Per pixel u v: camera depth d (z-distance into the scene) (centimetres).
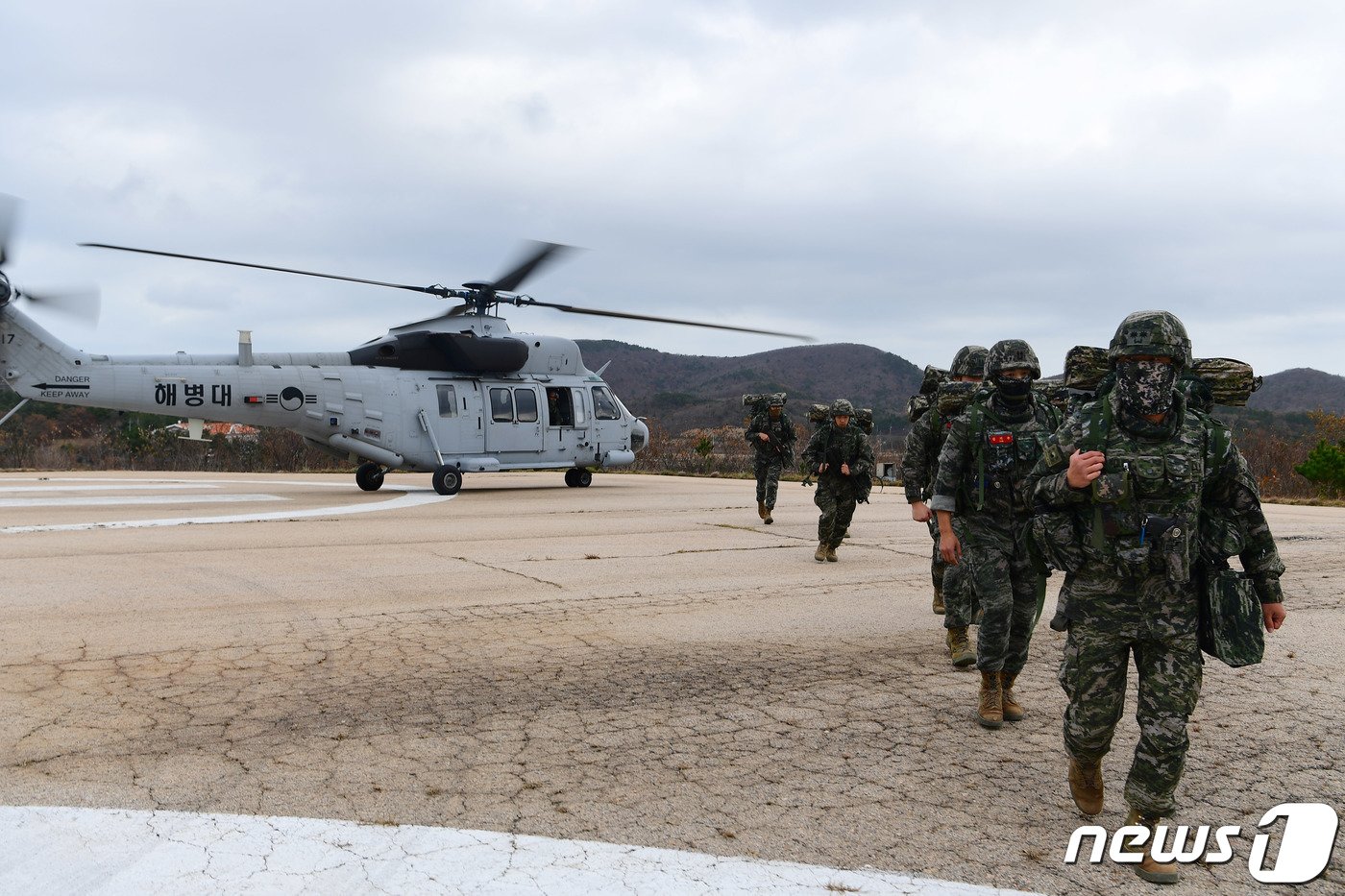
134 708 504
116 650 620
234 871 322
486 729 483
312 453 3550
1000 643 494
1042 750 470
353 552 1065
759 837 362
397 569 961
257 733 469
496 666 604
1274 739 487
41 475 2512
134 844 342
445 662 611
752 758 450
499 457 1988
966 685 584
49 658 598
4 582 845
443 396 1920
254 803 383
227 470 3397
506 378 2011
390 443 1866
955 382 589
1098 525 354
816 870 336
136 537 1159
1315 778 436
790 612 794
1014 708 518
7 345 1595
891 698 554
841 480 1045
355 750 448
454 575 930
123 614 728
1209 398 374
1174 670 351
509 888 315
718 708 528
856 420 1050
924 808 396
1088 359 375
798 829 372
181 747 446
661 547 1155
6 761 424
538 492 2034
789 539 1258
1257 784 429
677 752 456
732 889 319
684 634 705
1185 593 352
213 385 1722
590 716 507
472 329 1955
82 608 745
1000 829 378
